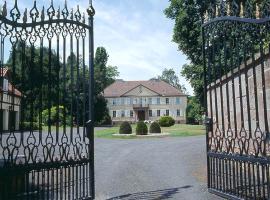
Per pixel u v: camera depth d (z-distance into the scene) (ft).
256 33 18.31
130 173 31.45
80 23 19.75
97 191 23.17
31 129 17.01
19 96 18.74
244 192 19.08
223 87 30.45
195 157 43.52
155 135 103.35
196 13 90.33
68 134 84.12
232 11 20.06
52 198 17.60
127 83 287.48
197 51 96.58
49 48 18.10
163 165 36.81
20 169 16.33
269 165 16.53
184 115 268.62
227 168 20.11
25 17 17.04
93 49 20.63
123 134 107.65
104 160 42.50
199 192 22.11
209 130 22.17
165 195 21.58
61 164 18.11
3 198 15.67
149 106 271.28
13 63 16.55
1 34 16.01
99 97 225.56
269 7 17.08
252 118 24.12
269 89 21.31
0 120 16.16
